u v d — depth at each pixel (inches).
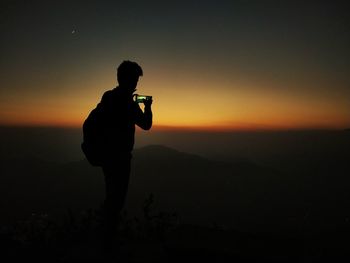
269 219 4195.4
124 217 157.6
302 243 94.7
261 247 90.3
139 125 111.0
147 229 148.0
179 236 98.6
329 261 82.1
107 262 106.3
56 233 164.1
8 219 3211.1
